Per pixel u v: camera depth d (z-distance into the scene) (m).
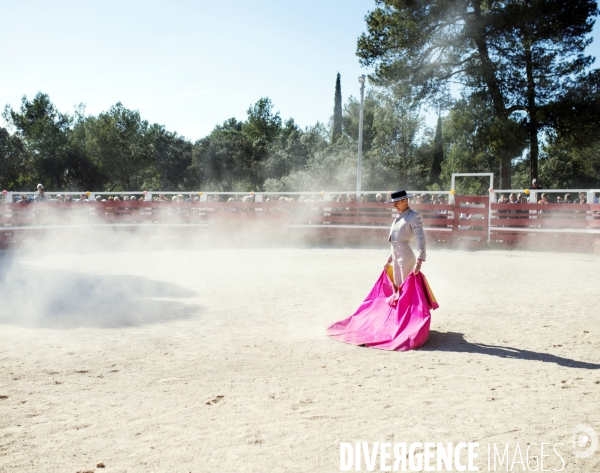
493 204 18.27
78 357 5.57
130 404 4.25
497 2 25.73
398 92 27.52
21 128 67.06
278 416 3.97
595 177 44.38
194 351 5.82
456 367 5.27
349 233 19.86
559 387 4.63
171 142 77.56
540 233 17.50
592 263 13.91
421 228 6.55
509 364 5.36
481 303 8.53
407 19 25.59
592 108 24.62
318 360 5.54
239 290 9.77
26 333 6.57
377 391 4.55
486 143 26.25
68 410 4.12
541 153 46.06
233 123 96.88
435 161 53.03
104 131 64.56
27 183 60.75
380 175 45.62
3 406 4.20
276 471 3.12
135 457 3.31
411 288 6.37
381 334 6.33
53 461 3.26
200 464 3.21
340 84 65.75
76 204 20.03
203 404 4.24
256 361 5.48
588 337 6.36
